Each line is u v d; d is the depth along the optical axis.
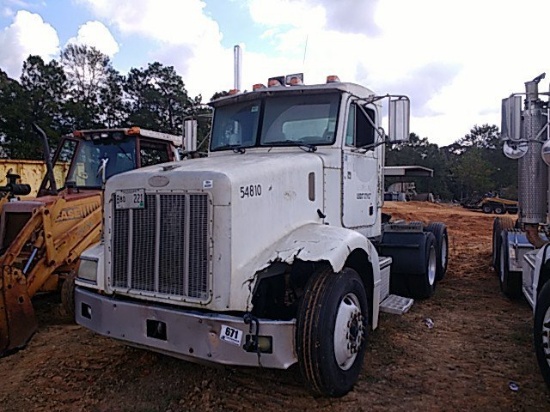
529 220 7.07
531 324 5.96
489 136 92.88
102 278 4.02
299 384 4.18
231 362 3.44
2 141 39.16
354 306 4.11
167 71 46.12
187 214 3.53
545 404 3.86
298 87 5.05
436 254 8.02
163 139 7.96
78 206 6.46
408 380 4.29
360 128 5.42
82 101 43.16
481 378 4.34
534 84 6.89
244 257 3.55
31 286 5.75
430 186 72.31
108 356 4.88
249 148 5.14
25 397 4.01
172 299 3.57
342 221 5.03
